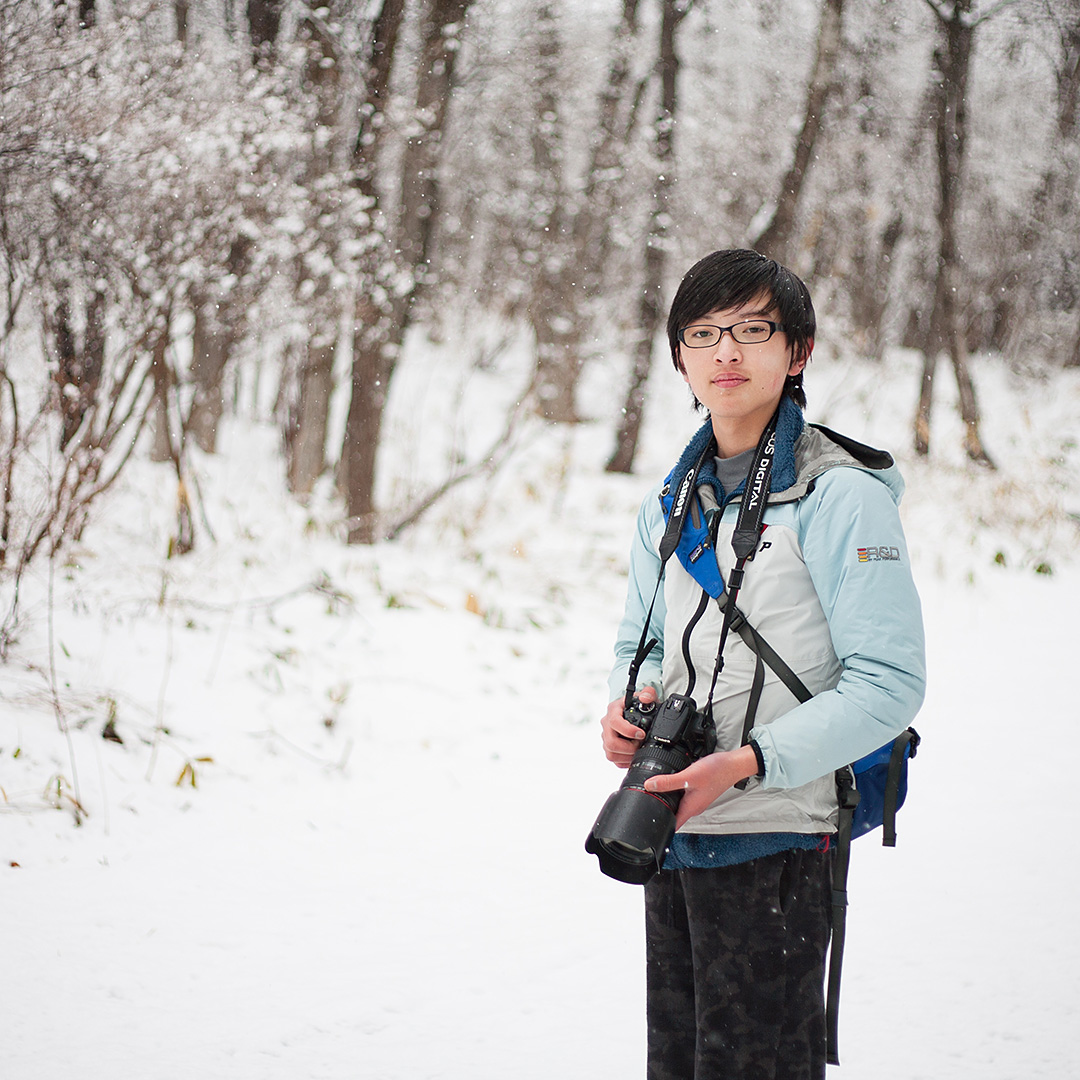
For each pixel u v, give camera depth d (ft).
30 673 14.67
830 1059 5.08
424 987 8.63
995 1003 8.28
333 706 15.83
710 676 5.14
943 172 39.52
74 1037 7.71
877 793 5.27
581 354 52.26
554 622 21.58
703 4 45.14
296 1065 7.45
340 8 28.89
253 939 9.38
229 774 13.15
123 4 22.12
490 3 35.60
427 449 41.32
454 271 48.60
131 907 9.81
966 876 10.68
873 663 4.70
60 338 19.76
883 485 4.98
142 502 25.80
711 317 5.08
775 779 4.61
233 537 25.35
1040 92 52.08
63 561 19.51
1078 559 27.78
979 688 17.63
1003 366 68.54
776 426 5.14
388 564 25.16
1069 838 11.60
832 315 57.62
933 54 40.63
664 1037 5.45
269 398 51.90
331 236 26.27
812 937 5.07
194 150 20.67
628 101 54.03
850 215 55.67
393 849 11.52
